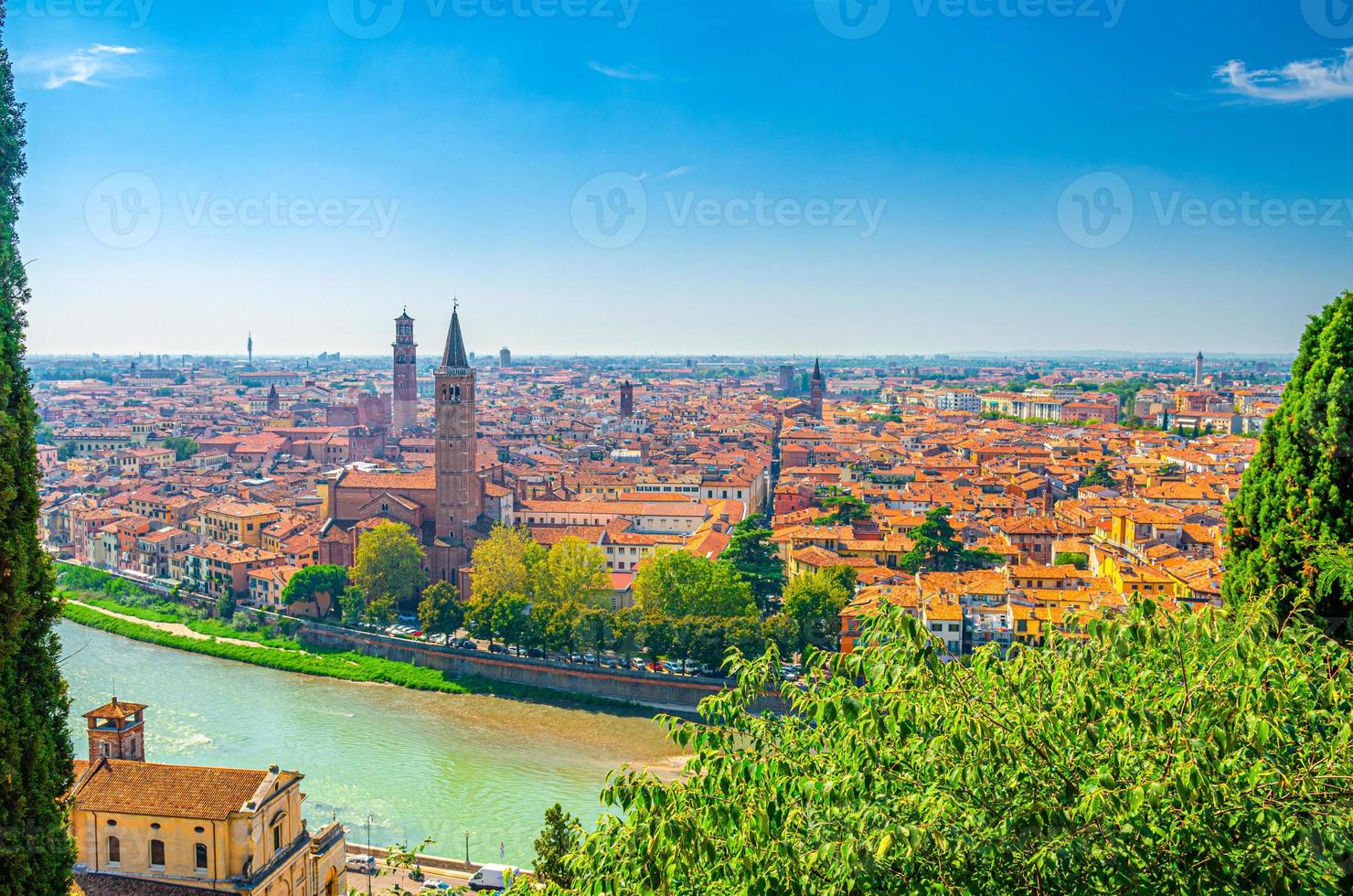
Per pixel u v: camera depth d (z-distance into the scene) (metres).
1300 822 34.81
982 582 182.88
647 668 183.62
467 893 106.94
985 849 36.31
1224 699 36.53
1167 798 35.53
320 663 197.38
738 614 183.75
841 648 174.62
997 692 40.22
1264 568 64.75
